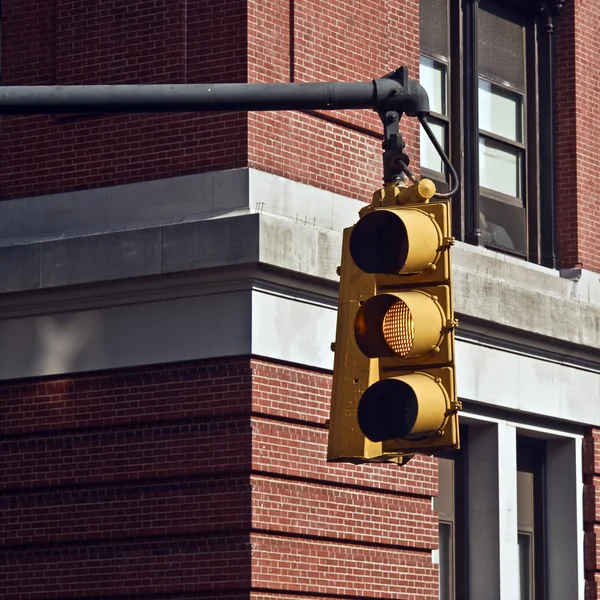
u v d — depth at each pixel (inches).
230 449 1225.4
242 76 1278.3
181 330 1263.5
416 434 538.9
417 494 1381.6
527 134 1670.8
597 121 1697.8
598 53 1708.9
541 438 1612.9
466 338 1453.0
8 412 1336.1
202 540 1228.5
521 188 1658.5
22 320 1343.5
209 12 1305.4
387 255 559.8
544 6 1672.0
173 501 1246.9
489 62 1630.2
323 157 1338.6
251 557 1203.9
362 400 546.3
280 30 1318.9
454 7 1590.8
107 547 1273.4
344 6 1381.6
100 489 1283.2
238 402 1228.5
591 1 1704.0
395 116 637.9
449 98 1572.3
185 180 1288.1
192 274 1250.0
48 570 1294.3
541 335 1521.9
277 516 1233.4
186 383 1254.9
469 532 1513.3
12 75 1391.5
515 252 1628.9
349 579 1295.5
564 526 1600.6
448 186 1544.0
